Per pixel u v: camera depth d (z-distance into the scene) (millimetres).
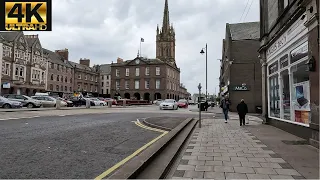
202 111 30484
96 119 15148
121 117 17281
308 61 7762
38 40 55844
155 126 12000
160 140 7621
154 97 70562
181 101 43656
